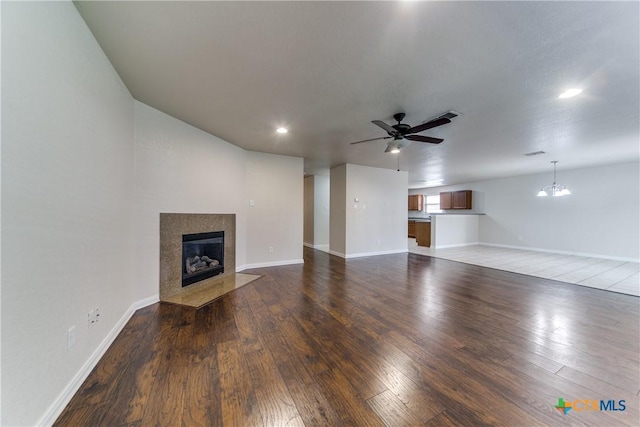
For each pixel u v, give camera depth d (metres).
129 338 2.13
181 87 2.39
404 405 1.42
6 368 1.02
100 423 1.28
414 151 4.71
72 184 1.50
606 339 2.17
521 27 1.59
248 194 4.72
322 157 5.30
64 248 1.42
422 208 10.77
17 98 1.10
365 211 6.23
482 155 4.99
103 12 1.51
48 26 1.29
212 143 3.80
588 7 1.43
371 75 2.17
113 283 2.12
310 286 3.67
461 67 2.04
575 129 3.46
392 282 3.92
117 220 2.20
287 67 2.06
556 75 2.15
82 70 1.61
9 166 1.05
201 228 3.62
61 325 1.38
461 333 2.27
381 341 2.12
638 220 5.61
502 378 1.66
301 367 1.76
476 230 8.63
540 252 6.94
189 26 1.61
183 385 1.56
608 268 4.98
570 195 6.61
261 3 1.42
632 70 2.06
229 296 3.21
